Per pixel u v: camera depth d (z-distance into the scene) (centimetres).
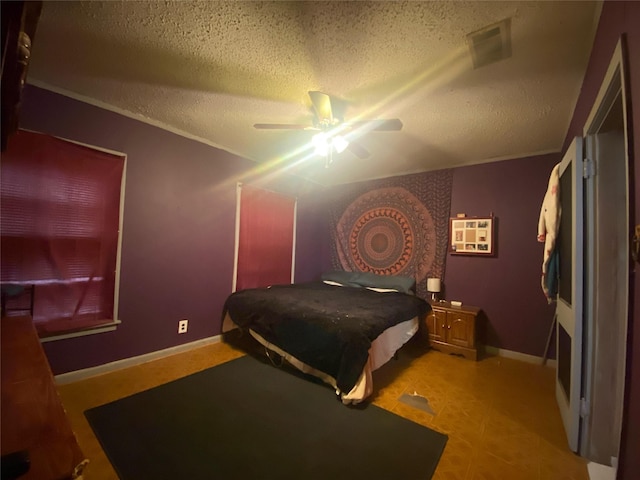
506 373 266
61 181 219
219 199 330
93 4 141
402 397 219
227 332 335
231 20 148
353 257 442
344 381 201
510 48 160
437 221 368
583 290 160
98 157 237
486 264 334
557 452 161
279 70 188
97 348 238
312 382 236
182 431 171
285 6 137
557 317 212
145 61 184
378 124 213
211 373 249
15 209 200
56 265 217
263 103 233
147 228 269
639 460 90
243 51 171
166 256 283
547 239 202
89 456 148
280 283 409
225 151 335
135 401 201
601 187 156
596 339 156
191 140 301
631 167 96
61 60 185
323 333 221
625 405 99
